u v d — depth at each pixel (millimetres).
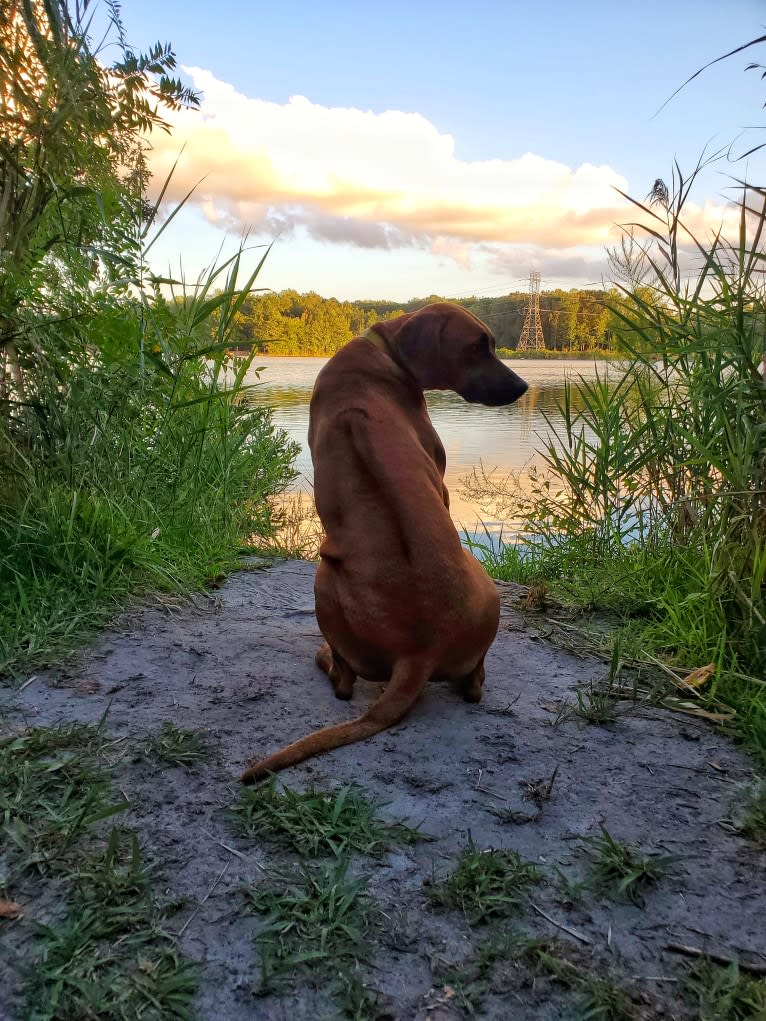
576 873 1930
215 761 2398
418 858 1968
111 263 4145
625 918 1781
